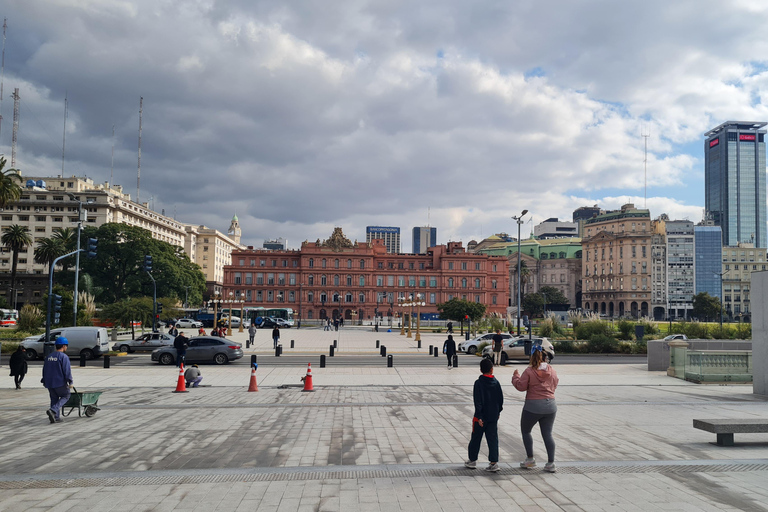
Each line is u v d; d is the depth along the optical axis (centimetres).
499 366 3147
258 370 2792
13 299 8744
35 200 12150
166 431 1305
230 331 6688
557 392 2027
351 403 1738
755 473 965
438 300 13200
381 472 963
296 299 12781
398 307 13012
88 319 4850
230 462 1030
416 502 806
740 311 17712
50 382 1414
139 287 9144
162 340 4109
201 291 11506
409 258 13488
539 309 16050
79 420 1444
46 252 8844
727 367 2339
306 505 793
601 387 2183
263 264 12900
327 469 982
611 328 5691
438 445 1168
